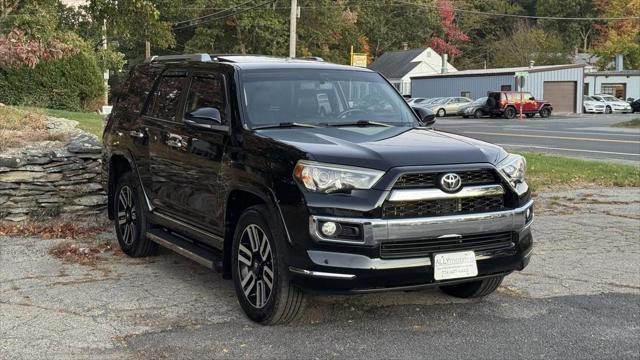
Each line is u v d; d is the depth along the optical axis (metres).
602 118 45.31
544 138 26.25
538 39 78.00
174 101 6.39
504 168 4.91
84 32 27.67
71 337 4.72
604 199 11.17
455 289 5.74
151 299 5.59
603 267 6.87
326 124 5.61
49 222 8.43
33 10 18.80
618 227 8.91
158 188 6.41
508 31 89.31
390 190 4.49
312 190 4.52
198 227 5.81
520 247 5.02
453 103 48.12
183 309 5.34
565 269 6.77
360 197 4.48
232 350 4.51
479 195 4.74
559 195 11.56
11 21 18.19
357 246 4.45
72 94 24.73
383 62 73.62
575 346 4.66
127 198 7.09
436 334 4.86
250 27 55.75
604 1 81.81
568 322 5.16
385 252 4.53
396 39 82.06
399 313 5.31
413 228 4.53
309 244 4.49
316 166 4.54
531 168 14.55
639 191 12.08
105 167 7.65
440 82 58.44
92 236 7.91
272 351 4.49
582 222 9.22
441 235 4.62
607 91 64.69
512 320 5.20
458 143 5.05
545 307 5.54
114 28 20.98
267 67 5.88
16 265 6.60
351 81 6.16
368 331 4.89
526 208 5.05
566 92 54.31
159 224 6.51
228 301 5.56
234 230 5.32
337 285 4.47
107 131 7.65
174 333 4.82
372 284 4.50
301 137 5.04
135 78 7.42
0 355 4.40
